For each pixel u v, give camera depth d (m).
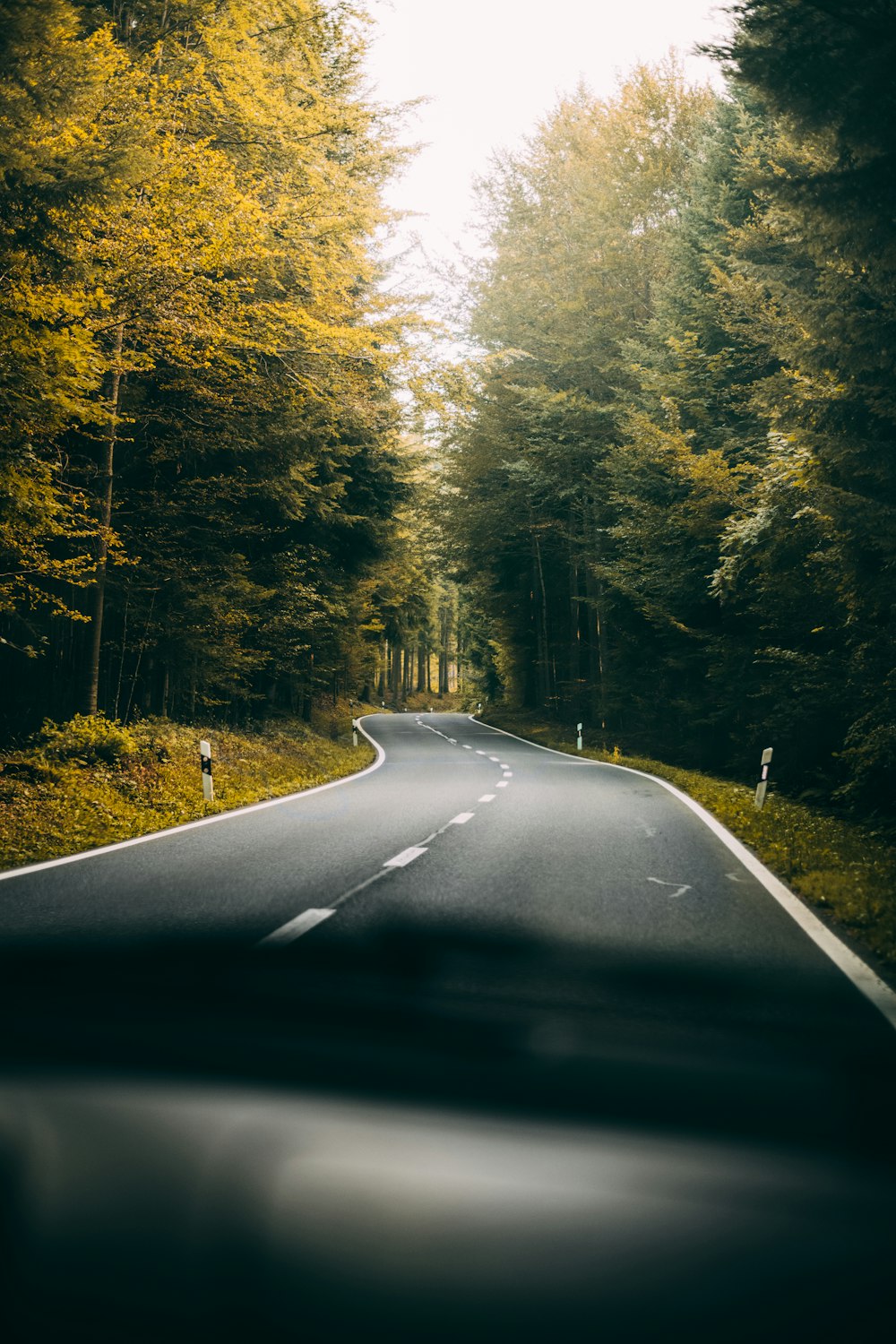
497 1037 4.23
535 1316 2.25
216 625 21.03
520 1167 3.00
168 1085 3.65
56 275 10.02
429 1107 3.45
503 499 38.34
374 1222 2.66
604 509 34.53
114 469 19.97
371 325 16.08
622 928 6.41
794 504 14.55
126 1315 2.23
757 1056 4.00
